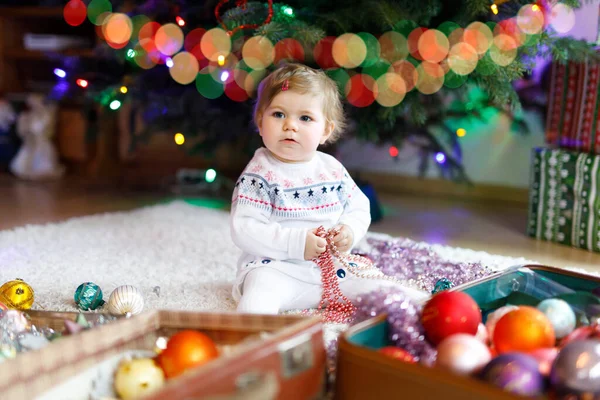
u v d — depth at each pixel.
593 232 1.87
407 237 2.04
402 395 0.71
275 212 1.31
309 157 1.34
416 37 1.78
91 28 3.19
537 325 0.87
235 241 1.29
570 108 1.99
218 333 0.88
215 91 2.12
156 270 1.58
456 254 1.74
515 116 2.51
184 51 2.09
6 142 3.12
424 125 2.24
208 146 2.36
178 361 0.80
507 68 1.75
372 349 0.78
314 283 1.29
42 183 2.88
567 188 1.93
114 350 0.83
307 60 1.94
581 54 1.77
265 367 0.71
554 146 2.08
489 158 2.72
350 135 2.28
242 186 1.31
